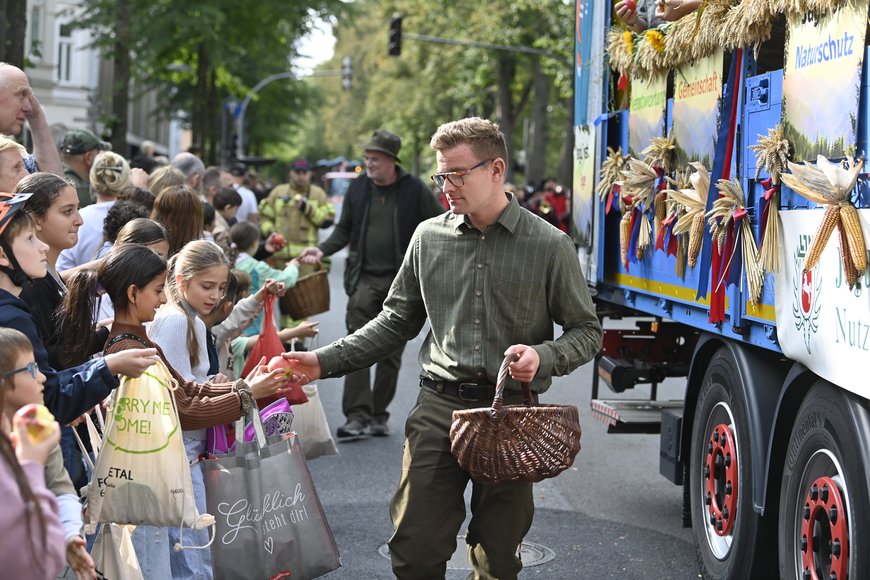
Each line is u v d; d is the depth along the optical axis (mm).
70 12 25891
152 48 27453
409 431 5000
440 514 4902
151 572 5109
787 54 5070
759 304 5441
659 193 6645
